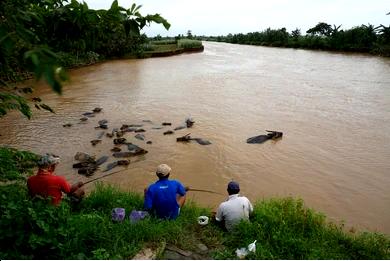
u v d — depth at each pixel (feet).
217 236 16.61
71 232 13.76
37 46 6.10
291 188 29.14
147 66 113.09
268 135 41.78
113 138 41.81
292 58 135.23
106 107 57.93
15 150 16.55
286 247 15.31
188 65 115.34
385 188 29.14
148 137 42.27
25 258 12.02
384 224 23.66
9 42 6.79
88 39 11.41
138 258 14.10
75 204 19.30
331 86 75.46
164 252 14.75
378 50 140.87
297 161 34.91
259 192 28.48
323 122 48.75
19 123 47.93
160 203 17.98
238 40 252.42
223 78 87.51
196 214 19.21
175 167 33.40
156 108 57.16
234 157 35.94
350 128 45.91
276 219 17.19
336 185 29.68
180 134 43.42
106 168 33.14
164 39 237.45
